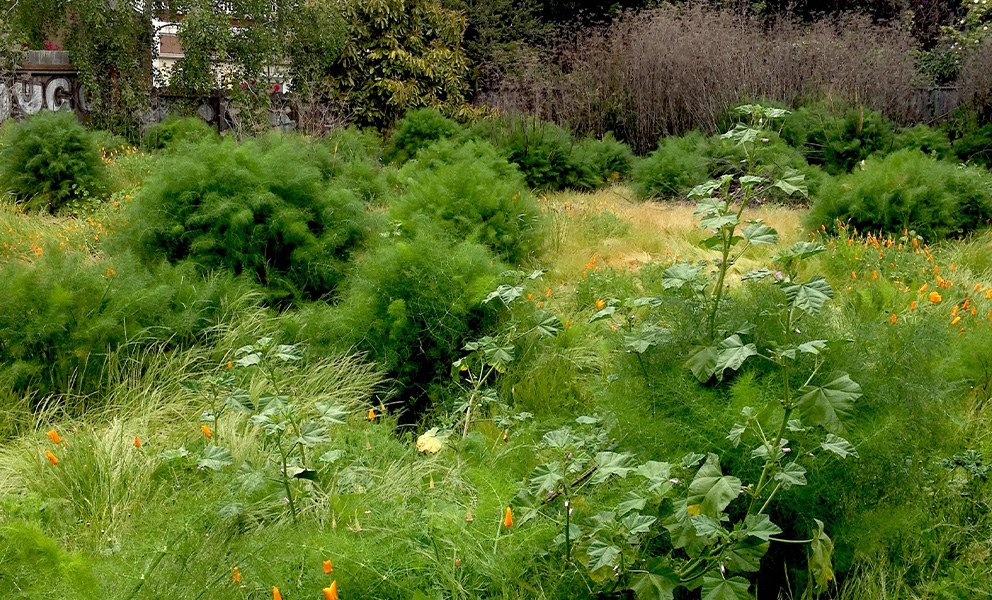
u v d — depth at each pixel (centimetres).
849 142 1070
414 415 443
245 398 298
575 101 1358
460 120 1449
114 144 1045
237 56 1287
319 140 962
